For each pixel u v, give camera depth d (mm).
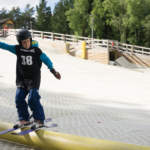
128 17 42594
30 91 3256
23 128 3373
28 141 3246
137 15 41031
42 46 28219
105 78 14500
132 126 4957
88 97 8703
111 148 2859
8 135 3404
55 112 6004
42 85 10742
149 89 11586
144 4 40938
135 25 42625
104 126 4871
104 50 24875
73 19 46250
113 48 26812
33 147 3244
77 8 45625
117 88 11367
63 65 18297
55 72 3404
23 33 3193
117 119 5590
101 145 2920
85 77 14125
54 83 11438
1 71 13406
